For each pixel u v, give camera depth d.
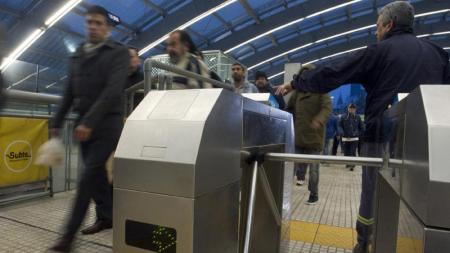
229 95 0.82
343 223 2.72
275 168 1.67
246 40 12.23
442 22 15.34
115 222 0.73
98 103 1.59
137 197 0.70
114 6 8.57
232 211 0.85
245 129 1.08
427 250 0.48
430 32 15.56
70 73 1.83
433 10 12.86
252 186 1.15
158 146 0.70
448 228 0.47
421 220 0.51
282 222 1.73
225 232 0.81
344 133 6.90
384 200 1.14
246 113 1.09
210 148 0.71
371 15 14.21
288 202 1.90
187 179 0.65
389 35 1.55
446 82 1.49
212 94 0.77
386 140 1.01
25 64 3.15
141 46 10.11
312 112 3.24
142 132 0.74
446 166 0.48
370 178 1.59
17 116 2.92
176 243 0.67
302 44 15.16
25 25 8.09
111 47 1.74
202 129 0.68
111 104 1.63
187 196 0.65
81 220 1.53
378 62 1.45
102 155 1.61
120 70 1.69
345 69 1.47
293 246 2.18
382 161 1.14
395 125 0.82
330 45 18.25
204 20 10.82
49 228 2.27
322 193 3.96
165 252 0.68
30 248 1.92
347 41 17.98
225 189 0.80
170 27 9.62
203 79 1.69
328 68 1.47
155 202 0.68
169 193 0.67
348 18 14.45
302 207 3.25
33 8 7.86
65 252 1.44
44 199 3.12
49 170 3.23
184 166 0.65
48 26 8.11
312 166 3.39
